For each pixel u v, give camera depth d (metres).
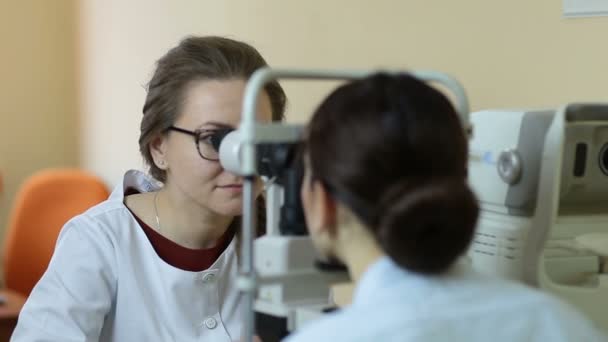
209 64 1.49
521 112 1.20
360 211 0.84
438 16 1.91
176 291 1.58
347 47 2.19
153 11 3.29
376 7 2.08
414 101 0.83
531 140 1.16
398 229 0.81
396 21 2.03
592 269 1.23
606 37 1.55
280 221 1.04
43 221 3.31
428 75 1.03
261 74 0.93
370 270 0.87
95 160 3.99
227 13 2.75
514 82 1.75
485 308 0.84
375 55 2.10
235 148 1.12
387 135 0.81
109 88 3.77
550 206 1.10
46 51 4.20
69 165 4.27
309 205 0.91
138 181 1.72
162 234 1.61
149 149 1.60
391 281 0.85
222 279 1.63
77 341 1.49
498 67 1.78
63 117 4.25
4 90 4.11
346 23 2.19
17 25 4.11
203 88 1.47
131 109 3.53
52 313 1.51
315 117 0.89
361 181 0.82
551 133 1.10
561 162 1.12
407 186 0.81
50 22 4.19
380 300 0.84
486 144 1.24
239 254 1.65
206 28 2.90
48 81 4.21
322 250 0.94
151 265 1.58
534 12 1.70
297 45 2.40
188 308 1.59
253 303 0.95
